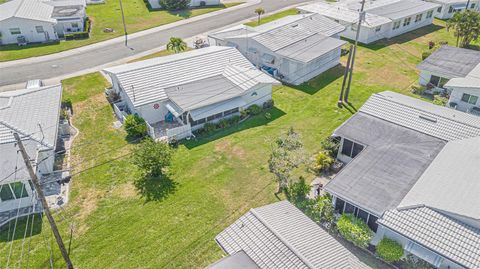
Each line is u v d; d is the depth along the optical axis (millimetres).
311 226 21422
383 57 52031
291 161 28250
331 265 18516
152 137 34062
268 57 45750
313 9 62594
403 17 58500
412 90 42781
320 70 47469
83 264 22375
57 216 25797
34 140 28828
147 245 23672
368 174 24984
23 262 22453
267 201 27062
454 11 68312
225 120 36312
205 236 24312
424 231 20328
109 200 27266
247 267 18516
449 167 24781
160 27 62531
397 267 21953
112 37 58000
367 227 22875
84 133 35281
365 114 31578
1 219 25500
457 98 37562
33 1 63156
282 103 40594
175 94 36094
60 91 36938
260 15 68875
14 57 50938
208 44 54781
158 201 27125
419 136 28578
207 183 28891
